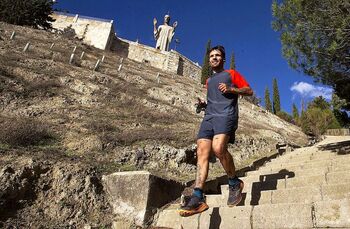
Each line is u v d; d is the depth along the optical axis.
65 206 5.21
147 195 5.34
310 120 29.83
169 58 45.16
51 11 30.66
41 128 8.00
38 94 11.57
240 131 13.85
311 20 8.77
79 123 9.56
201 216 4.88
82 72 16.62
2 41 17.98
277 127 25.69
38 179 5.45
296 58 9.50
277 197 5.16
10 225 4.54
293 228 4.07
